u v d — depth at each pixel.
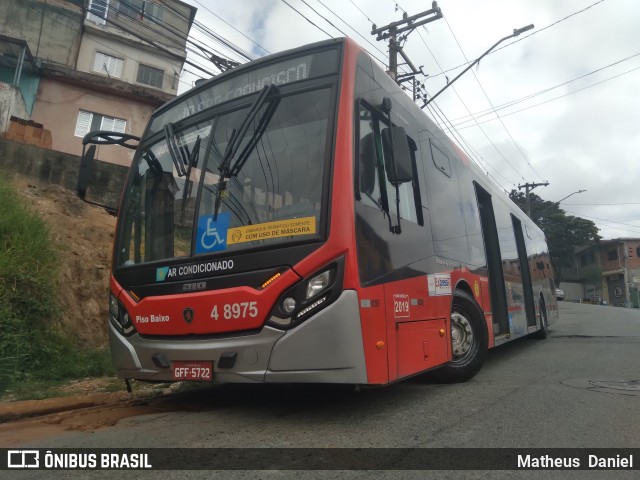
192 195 4.42
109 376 6.39
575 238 47.91
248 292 3.72
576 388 5.24
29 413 4.45
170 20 23.27
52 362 6.36
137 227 4.81
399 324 4.11
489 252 7.67
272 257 3.73
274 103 4.32
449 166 6.28
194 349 3.85
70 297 8.02
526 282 9.66
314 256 3.61
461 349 5.75
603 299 48.69
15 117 13.78
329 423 3.90
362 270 3.71
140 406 4.82
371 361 3.64
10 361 5.89
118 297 4.57
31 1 20.78
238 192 4.14
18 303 6.62
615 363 6.90
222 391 5.38
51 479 2.91
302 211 3.80
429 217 5.23
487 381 5.73
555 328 13.28
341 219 3.67
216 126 4.60
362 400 4.72
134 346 4.29
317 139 4.00
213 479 2.82
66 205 10.96
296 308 3.56
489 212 7.83
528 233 10.64
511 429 3.75
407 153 4.12
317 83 4.20
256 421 4.02
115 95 19.66
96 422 4.18
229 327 3.76
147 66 22.70
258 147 4.23
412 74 15.88
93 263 9.20
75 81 18.81
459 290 5.77
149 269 4.37
